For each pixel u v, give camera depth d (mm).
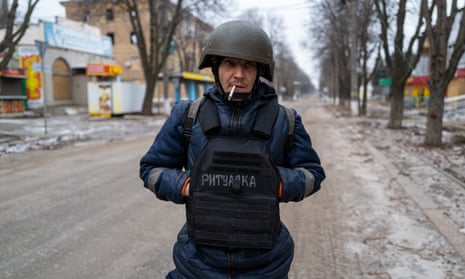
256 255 1374
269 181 1313
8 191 5426
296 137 1496
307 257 3320
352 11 22656
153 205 4832
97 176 6402
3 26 13219
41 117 19422
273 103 1466
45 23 25250
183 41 38531
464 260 3150
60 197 5145
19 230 3936
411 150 8781
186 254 1455
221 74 1432
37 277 2984
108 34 44875
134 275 3031
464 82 22109
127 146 9961
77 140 11000
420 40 13227
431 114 9219
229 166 1311
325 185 5812
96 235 3832
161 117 20766
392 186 5660
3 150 8969
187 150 1506
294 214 4504
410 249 3414
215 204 1312
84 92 29031
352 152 8953
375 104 46094
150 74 21734
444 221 3994
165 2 22156
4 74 20266
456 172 6297
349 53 29703
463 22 8375
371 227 3994
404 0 12969
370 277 2941
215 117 1404
